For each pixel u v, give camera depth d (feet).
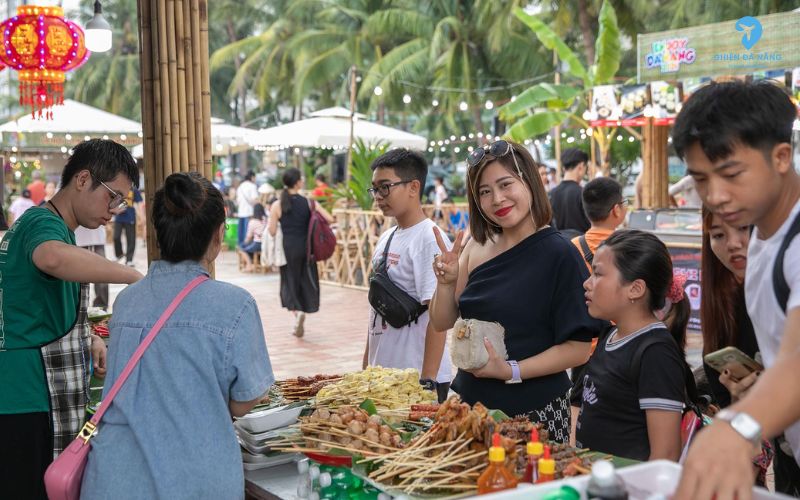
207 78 12.26
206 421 6.90
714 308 7.81
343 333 28.09
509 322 8.43
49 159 93.25
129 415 6.90
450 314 9.22
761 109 4.67
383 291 11.30
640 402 7.63
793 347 4.59
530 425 7.32
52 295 9.34
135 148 66.28
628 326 7.97
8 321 9.21
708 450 3.95
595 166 43.62
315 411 8.12
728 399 7.90
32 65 19.42
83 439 7.04
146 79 12.10
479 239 9.09
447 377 11.87
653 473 4.68
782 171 4.86
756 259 5.35
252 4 129.08
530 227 8.64
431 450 7.01
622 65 90.53
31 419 9.22
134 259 53.06
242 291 7.32
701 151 4.81
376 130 51.13
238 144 68.39
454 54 91.71
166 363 6.97
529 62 87.71
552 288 8.35
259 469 7.97
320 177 54.85
